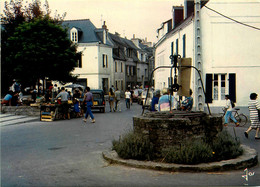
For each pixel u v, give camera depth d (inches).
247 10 772.6
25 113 817.5
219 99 780.0
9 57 1024.2
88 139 442.9
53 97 853.2
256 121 446.6
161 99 403.2
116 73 2124.8
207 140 300.0
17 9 1244.5
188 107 524.7
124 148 298.4
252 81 776.9
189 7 1017.5
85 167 283.7
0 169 280.4
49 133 514.9
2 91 1216.8
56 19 1269.7
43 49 966.4
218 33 776.3
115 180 240.1
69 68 1099.3
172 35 1165.7
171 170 263.3
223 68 776.3
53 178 248.4
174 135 289.4
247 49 776.3
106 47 1940.2
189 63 328.5
